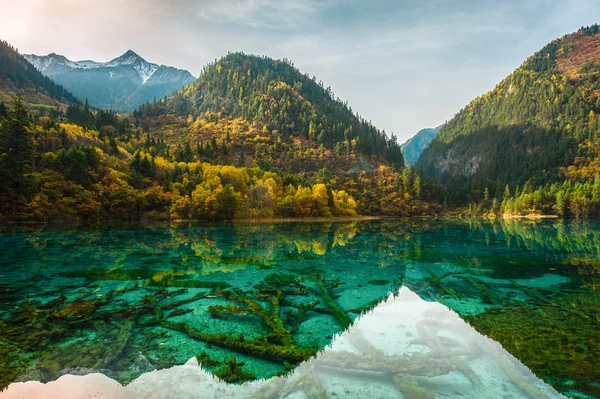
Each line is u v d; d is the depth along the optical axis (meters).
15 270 25.94
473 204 154.62
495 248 41.25
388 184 164.00
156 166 107.25
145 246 40.53
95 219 76.94
